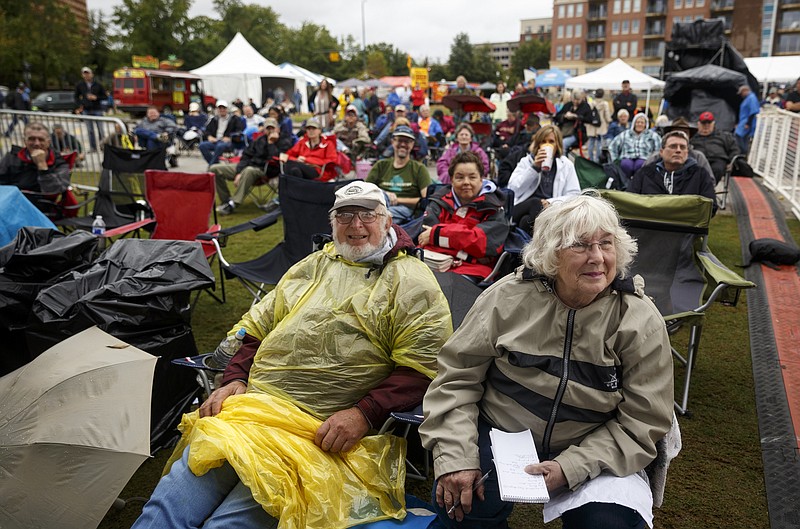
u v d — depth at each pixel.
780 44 68.56
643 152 8.18
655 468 1.99
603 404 1.94
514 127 11.62
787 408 3.32
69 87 49.12
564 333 1.96
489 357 2.10
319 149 8.30
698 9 74.44
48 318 2.82
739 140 11.92
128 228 5.07
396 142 6.00
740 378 3.69
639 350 1.92
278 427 2.25
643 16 78.69
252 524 2.09
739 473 2.83
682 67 13.95
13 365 3.18
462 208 4.14
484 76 78.31
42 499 2.03
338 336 2.44
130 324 2.84
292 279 2.71
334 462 2.23
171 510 2.07
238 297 5.18
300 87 38.03
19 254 3.24
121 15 57.22
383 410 2.32
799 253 5.59
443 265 3.76
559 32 84.88
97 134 9.52
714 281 3.54
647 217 3.93
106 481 2.09
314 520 2.07
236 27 77.62
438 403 2.10
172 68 48.88
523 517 2.60
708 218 3.83
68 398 2.22
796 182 7.57
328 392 2.43
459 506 1.97
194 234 5.63
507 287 2.08
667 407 1.93
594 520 1.84
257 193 10.27
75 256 3.42
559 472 1.87
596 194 2.29
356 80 33.16
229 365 2.65
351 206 2.49
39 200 6.04
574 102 12.88
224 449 2.08
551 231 1.95
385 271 2.52
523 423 2.03
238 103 19.39
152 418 2.88
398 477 2.28
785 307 4.72
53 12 45.22
